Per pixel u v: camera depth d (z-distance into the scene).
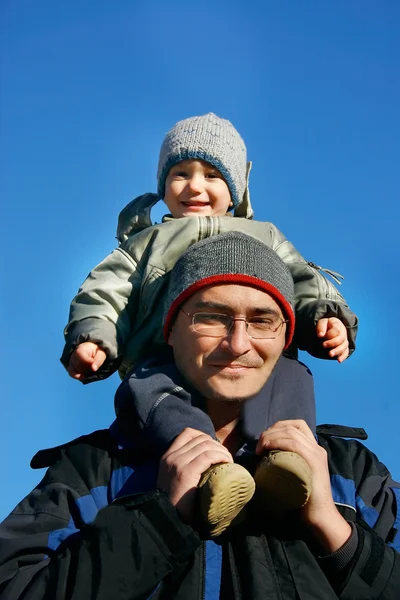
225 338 1.47
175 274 1.56
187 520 1.32
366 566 1.34
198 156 1.86
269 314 1.49
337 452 1.54
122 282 1.75
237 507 1.31
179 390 1.51
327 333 1.68
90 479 1.46
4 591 1.31
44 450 1.54
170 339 1.56
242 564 1.34
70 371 1.66
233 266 1.50
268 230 1.85
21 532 1.40
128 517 1.31
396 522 1.46
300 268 1.78
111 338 1.66
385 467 1.58
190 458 1.35
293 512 1.38
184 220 1.79
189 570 1.33
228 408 1.50
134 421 1.52
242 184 1.93
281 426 1.43
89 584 1.26
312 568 1.34
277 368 1.59
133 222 1.91
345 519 1.41
